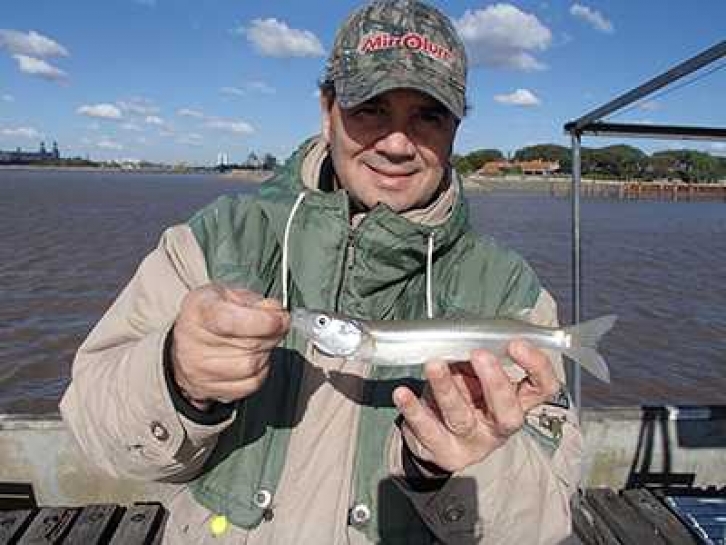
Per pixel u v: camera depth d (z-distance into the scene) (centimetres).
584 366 79
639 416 187
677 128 167
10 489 172
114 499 174
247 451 69
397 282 76
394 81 68
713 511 166
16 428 171
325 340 71
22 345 460
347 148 74
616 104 149
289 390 72
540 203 2691
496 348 75
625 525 164
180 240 75
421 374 73
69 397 66
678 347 490
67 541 156
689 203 3064
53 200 2077
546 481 67
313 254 75
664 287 718
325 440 70
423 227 71
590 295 669
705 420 188
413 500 65
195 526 69
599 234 1326
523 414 58
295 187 78
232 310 53
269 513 68
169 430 60
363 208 78
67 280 673
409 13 73
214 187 3978
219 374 55
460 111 72
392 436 68
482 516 65
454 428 58
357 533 67
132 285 74
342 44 75
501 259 81
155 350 60
